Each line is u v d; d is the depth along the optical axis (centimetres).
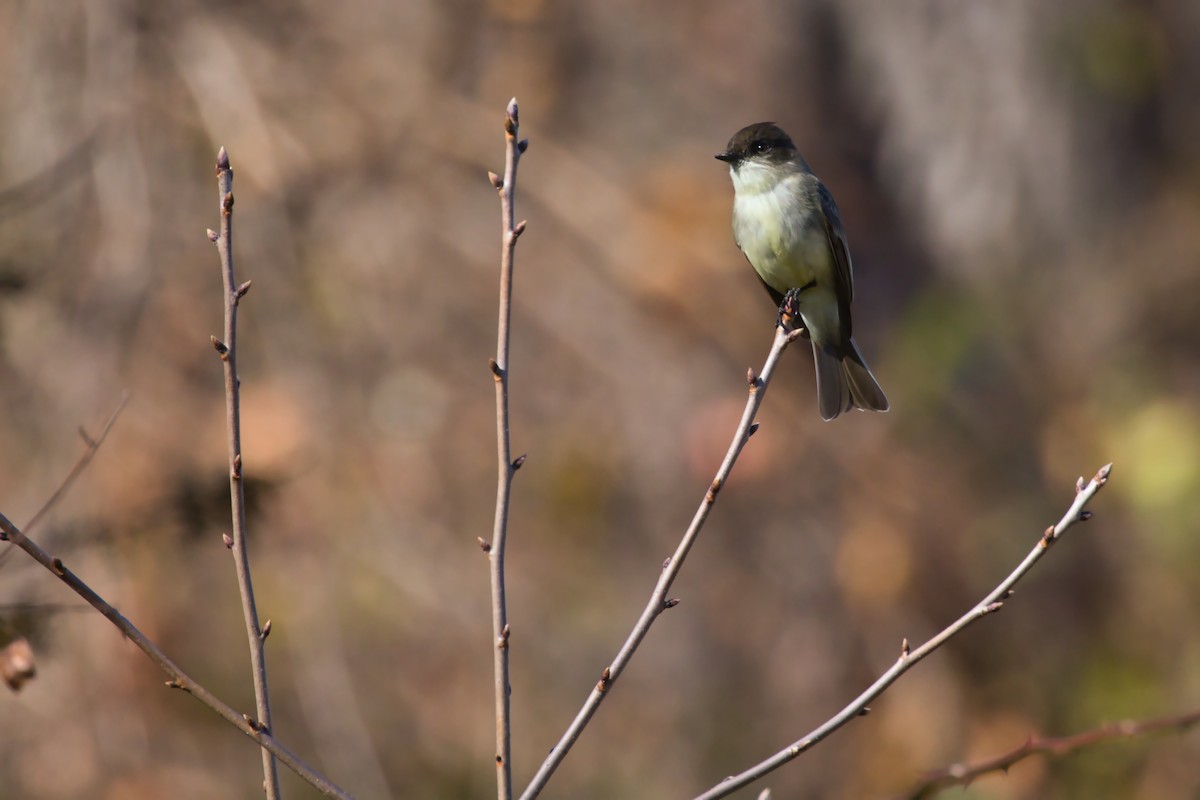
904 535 1292
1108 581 1336
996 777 1201
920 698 1256
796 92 1548
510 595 1227
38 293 1014
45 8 1117
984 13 1551
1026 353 1484
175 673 456
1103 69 1523
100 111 1111
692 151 1407
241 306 1144
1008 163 1552
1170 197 1536
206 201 1162
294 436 1034
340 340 1184
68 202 1090
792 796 1241
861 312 1557
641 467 1259
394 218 1235
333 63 1265
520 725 1215
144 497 894
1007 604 1311
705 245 1263
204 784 998
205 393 1086
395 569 1158
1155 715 1246
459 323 1245
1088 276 1523
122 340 1046
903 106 1591
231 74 1181
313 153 1226
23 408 991
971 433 1422
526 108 1342
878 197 1609
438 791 1161
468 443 1230
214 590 1066
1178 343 1481
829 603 1280
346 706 1064
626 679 1258
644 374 1259
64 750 931
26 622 606
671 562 478
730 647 1270
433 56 1319
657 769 1234
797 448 1284
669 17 1459
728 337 1262
